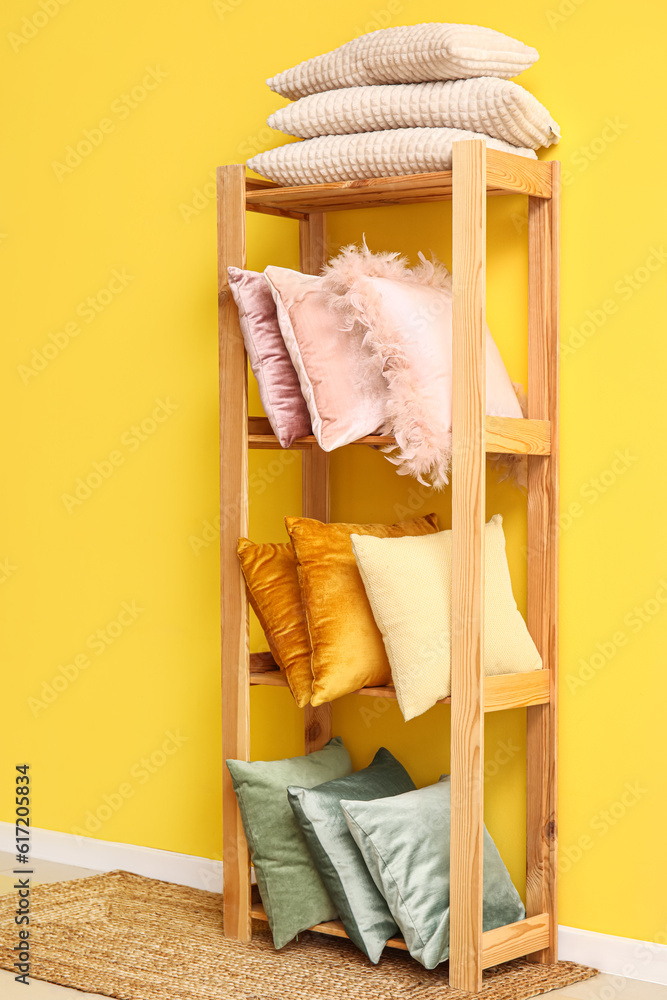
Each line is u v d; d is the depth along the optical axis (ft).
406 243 9.77
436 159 8.26
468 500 8.04
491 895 8.48
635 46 8.63
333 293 8.55
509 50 8.50
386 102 8.55
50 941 9.20
